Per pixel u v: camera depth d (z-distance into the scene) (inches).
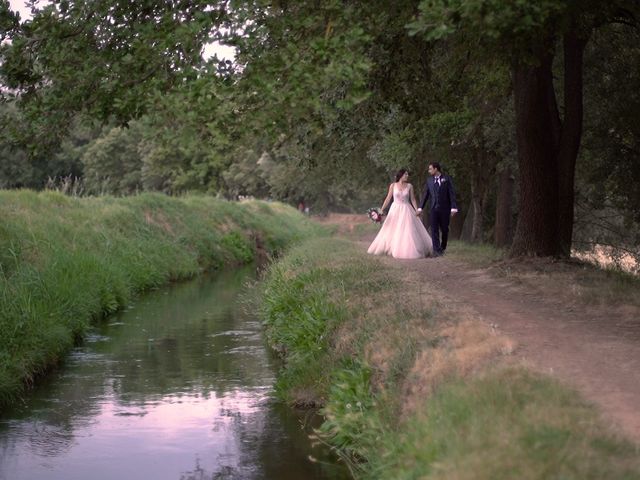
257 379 457.7
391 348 341.7
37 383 453.4
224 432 359.6
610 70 847.7
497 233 1156.5
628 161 909.8
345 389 335.3
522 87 646.5
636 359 294.4
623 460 187.2
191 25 340.5
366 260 671.8
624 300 435.5
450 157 1152.2
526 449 189.9
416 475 216.1
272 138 355.6
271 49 362.3
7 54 401.1
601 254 1168.2
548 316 393.7
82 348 548.7
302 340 454.9
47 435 358.3
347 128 729.6
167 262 1028.5
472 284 524.7
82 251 782.5
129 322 659.4
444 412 233.1
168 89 362.6
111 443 346.6
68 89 398.9
